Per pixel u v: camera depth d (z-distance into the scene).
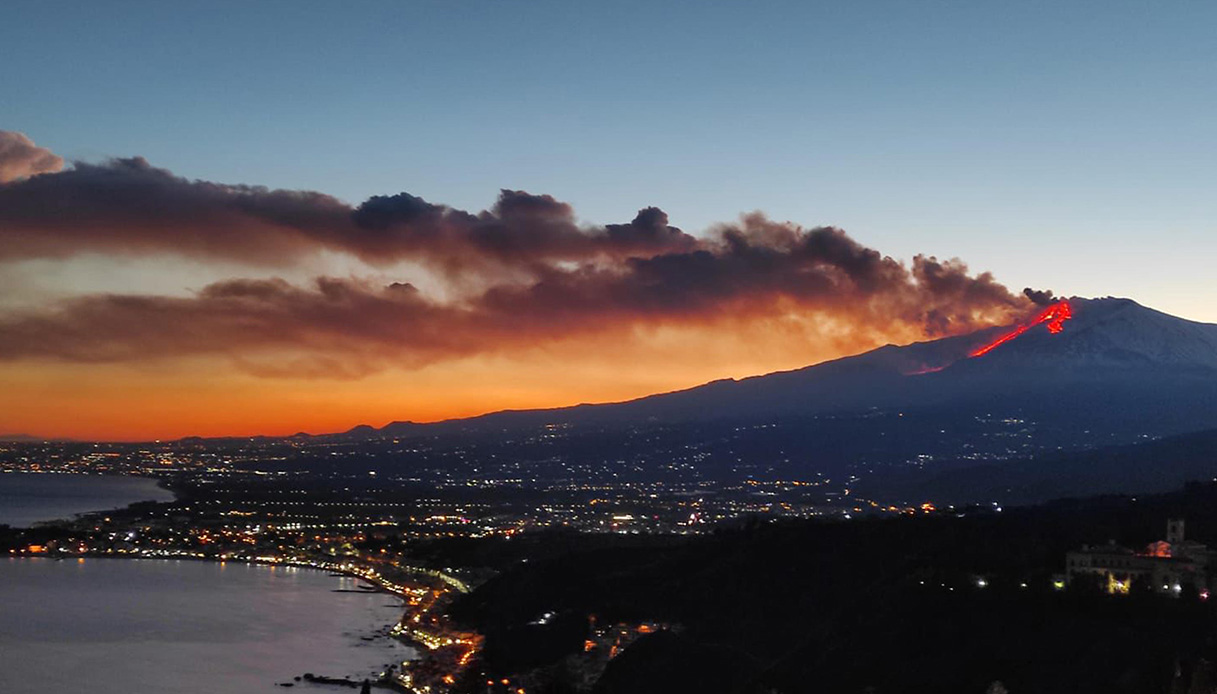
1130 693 199.25
